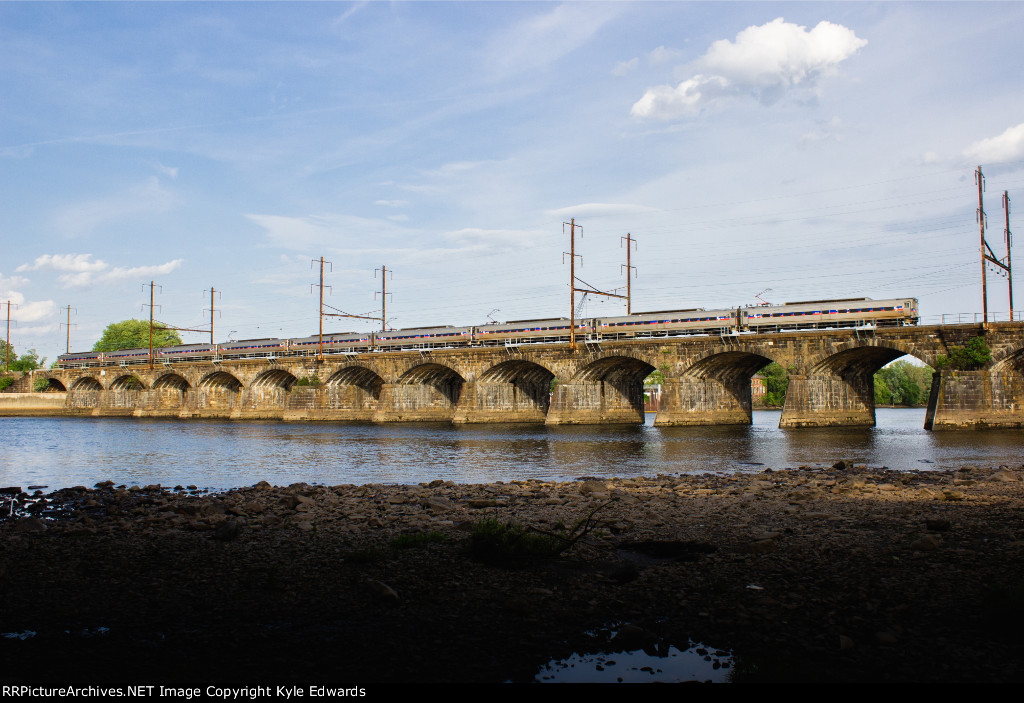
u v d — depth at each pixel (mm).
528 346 92312
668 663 12719
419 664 12906
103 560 19656
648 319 88500
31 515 29234
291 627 14695
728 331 82750
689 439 67688
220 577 17953
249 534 22688
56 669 12891
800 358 73938
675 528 22922
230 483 42188
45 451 65000
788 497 29109
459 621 14891
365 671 12656
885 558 18469
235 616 15320
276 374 125250
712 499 29281
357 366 110188
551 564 18719
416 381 108812
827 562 18297
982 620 14023
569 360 88875
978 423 64125
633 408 97500
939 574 16906
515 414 102188
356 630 14484
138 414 138000
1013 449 51875
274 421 116500
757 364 87062
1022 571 16875
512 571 18156
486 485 35938
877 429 74688
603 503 28484
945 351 66375
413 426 95062
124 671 12781
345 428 93688
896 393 174375
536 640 13883
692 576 17391
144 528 24062
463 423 96812
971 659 12414
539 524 23578
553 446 63375
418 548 20359
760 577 17203
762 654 12945
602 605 15633
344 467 49844
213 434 86000
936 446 55094
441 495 31719
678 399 81375
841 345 71625
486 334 102938
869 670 12180
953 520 23109
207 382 132875
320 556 19781
